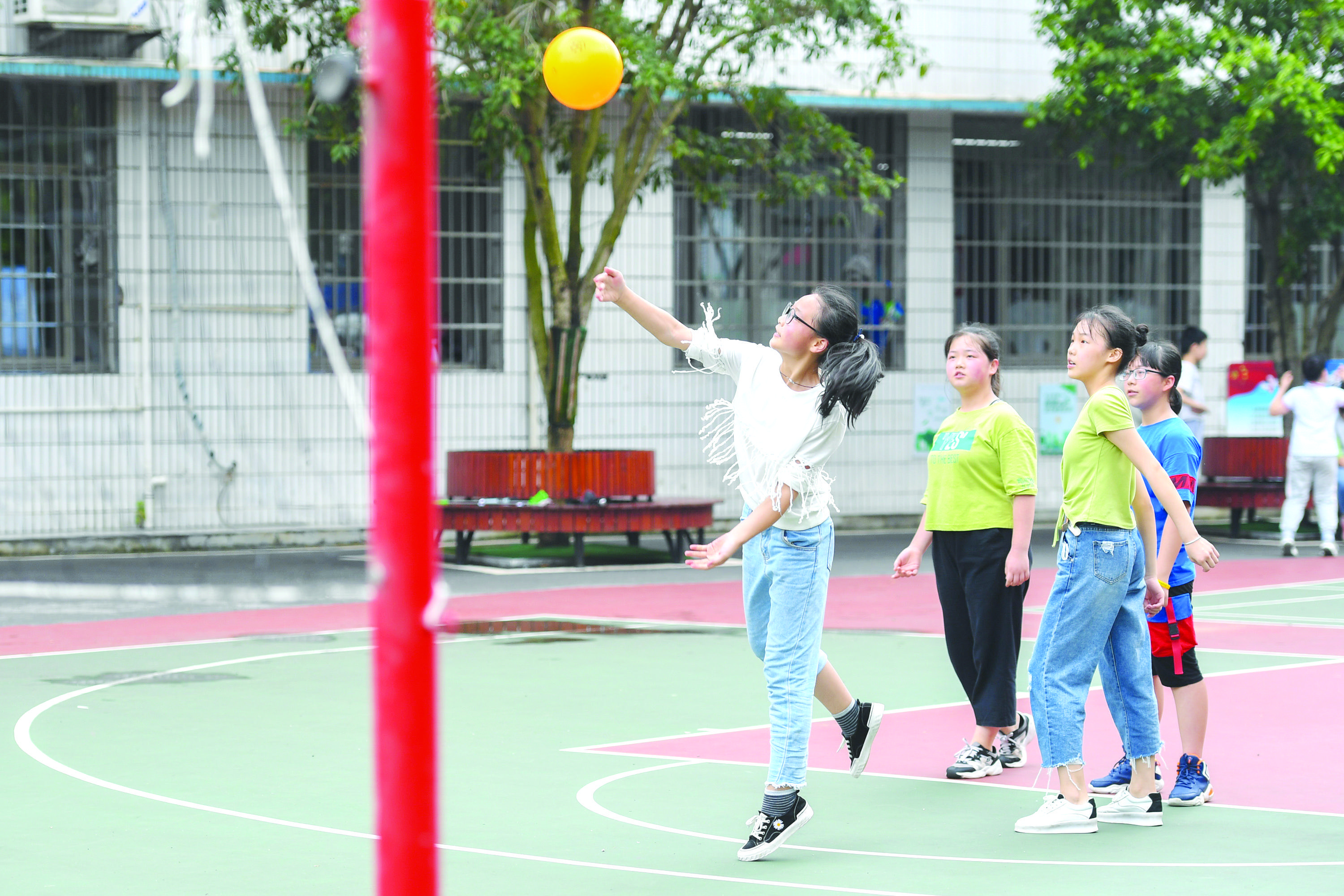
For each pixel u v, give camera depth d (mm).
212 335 22609
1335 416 21891
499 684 11859
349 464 23438
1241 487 24656
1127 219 28359
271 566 20141
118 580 18266
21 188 21672
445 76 19391
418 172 2426
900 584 18875
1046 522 27594
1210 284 28812
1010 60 26828
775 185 22578
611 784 8555
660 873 6734
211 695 11281
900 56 21609
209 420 22609
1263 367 28031
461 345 24203
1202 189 28734
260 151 22766
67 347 22000
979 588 8805
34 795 8203
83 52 21406
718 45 20578
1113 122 24891
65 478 21812
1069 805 7566
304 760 9125
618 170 20969
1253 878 6637
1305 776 8812
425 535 2494
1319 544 24031
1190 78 26734
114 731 9977
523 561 20766
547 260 21094
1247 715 10586
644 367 25000
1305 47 23266
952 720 10555
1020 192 27672
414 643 2500
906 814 7961
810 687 7184
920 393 26922
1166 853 7133
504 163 21125
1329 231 25203
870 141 26719
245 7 19641
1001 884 6551
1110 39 24234
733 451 7453
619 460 20969
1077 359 7676
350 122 20469
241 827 7531
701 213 25719
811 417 7133
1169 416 8641
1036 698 7684
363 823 7633
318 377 23172
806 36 21750
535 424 24359
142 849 7105
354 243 23484
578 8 19141
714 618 15719
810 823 7750
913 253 26906
